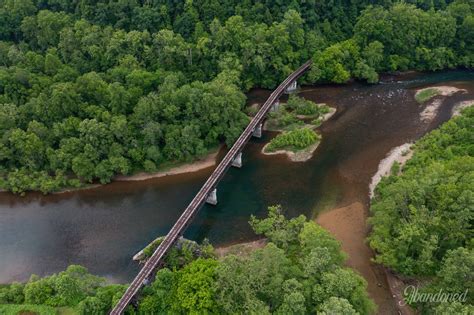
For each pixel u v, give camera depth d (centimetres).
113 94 10950
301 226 8612
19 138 10362
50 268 8831
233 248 9019
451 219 7750
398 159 11231
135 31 12738
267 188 10556
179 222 8838
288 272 7138
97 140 10581
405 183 8494
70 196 10450
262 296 6925
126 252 9081
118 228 9650
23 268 8856
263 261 7119
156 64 12888
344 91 14225
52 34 12900
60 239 9444
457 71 15300
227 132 11525
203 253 8588
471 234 7694
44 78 11525
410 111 13238
